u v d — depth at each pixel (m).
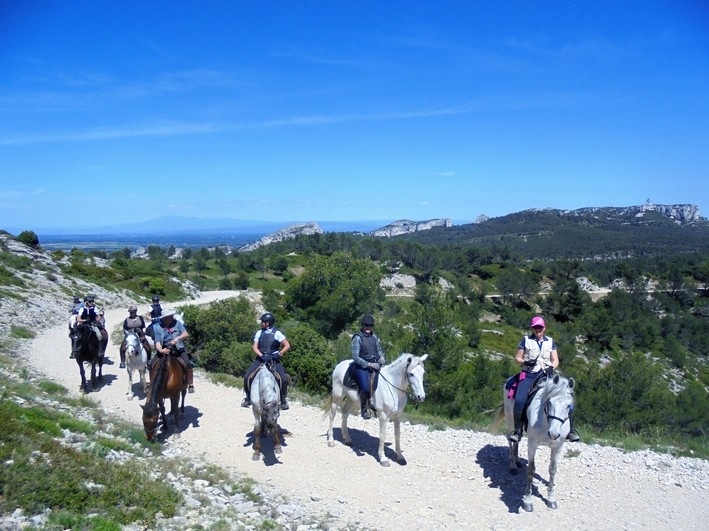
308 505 8.34
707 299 107.06
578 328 77.62
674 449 11.12
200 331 21.48
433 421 13.15
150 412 10.39
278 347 10.64
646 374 19.53
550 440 7.86
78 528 5.79
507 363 29.22
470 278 116.56
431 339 20.45
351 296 38.53
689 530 7.68
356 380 10.32
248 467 9.92
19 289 33.44
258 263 105.50
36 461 6.91
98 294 42.25
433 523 7.84
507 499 8.63
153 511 6.76
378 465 10.09
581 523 7.86
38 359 19.73
